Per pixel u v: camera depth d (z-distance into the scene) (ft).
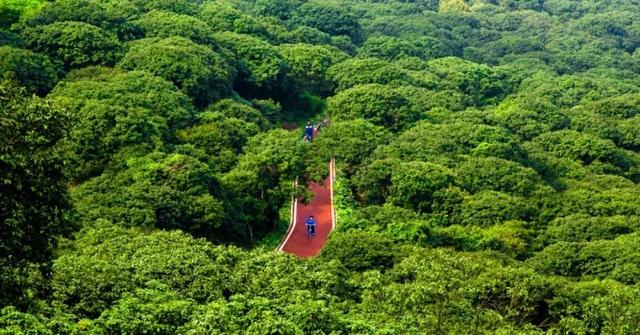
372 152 317.22
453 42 644.27
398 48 558.56
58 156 128.98
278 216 276.82
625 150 391.65
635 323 149.89
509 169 306.55
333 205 292.20
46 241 128.77
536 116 410.31
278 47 476.13
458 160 324.80
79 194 234.79
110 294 144.77
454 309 150.00
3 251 121.49
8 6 377.91
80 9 383.24
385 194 295.28
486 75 510.99
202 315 127.54
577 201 291.38
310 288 162.91
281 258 175.83
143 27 408.05
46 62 329.72
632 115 438.81
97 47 355.56
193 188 244.63
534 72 555.69
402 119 378.73
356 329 127.54
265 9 588.09
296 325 123.03
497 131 352.28
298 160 279.90
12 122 123.44
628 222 270.26
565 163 350.84
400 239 242.37
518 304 176.86
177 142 293.64
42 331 109.19
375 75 444.55
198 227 235.40
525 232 257.96
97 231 196.13
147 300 136.56
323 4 621.72
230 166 285.23
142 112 282.77
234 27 485.15
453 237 252.42
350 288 178.60
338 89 449.89
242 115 343.46
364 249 216.95
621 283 205.26
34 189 124.26
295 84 448.65
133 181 244.01
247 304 132.98
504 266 212.84
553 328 161.48
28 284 124.98
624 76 592.19
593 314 160.25
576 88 507.71
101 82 316.40
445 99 422.82
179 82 349.20
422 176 282.97
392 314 150.51
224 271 164.45
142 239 185.06
